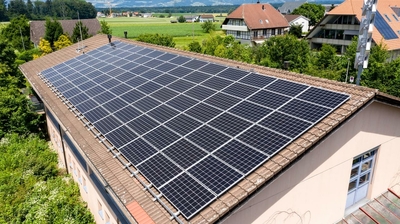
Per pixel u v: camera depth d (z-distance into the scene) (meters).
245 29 72.94
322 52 36.66
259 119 9.91
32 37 79.50
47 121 25.53
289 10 145.25
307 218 10.16
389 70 28.53
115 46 25.81
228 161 8.53
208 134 9.87
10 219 14.77
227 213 7.36
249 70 14.03
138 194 8.72
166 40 57.47
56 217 14.66
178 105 12.26
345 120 9.16
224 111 10.90
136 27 135.50
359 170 11.75
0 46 41.03
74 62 24.33
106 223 13.52
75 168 18.17
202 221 7.11
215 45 50.00
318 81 11.98
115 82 16.97
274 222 9.09
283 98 10.73
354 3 50.66
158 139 10.42
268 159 8.27
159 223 7.53
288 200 9.23
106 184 9.60
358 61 12.30
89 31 84.81
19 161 19.69
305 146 8.33
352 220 11.53
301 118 9.38
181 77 14.98
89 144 11.93
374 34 43.84
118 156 10.47
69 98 16.86
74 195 17.39
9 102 24.75
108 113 13.51
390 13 49.16
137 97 14.12
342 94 9.92
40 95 19.58
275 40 43.84
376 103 10.59
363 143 10.95
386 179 12.90
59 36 65.50
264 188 8.01
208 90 12.79
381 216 11.86
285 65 19.36
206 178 8.18
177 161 9.12
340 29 52.22
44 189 16.89
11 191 16.62
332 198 10.79
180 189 8.12
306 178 9.49
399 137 12.25
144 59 19.72
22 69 28.25
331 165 10.11
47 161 20.25
